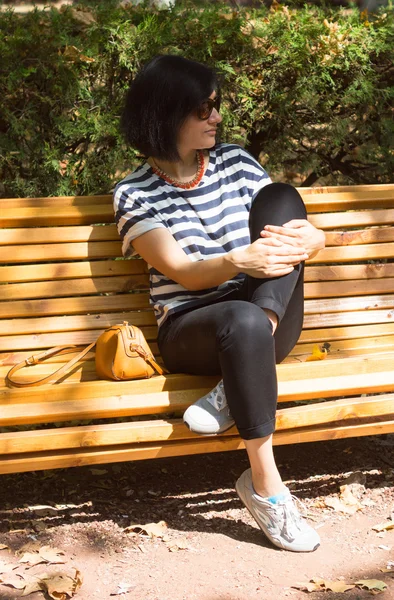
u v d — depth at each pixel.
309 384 2.95
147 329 3.36
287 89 4.07
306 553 2.82
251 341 2.68
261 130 4.20
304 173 4.42
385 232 3.60
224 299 3.07
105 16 3.84
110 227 3.37
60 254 3.31
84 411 2.82
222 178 3.16
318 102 4.09
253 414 2.71
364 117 4.18
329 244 3.54
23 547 2.86
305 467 3.49
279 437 2.97
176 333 2.96
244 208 3.15
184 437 2.87
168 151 3.04
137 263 3.37
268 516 2.83
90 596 2.57
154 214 3.05
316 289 3.52
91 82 3.89
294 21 4.03
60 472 3.45
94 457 2.86
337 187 3.61
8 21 3.83
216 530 2.99
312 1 4.41
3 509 3.13
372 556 2.80
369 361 3.04
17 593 2.59
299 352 3.38
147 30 3.83
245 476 2.88
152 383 2.93
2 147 3.80
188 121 3.01
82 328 3.31
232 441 2.93
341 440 3.75
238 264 2.81
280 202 3.01
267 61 3.99
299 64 3.97
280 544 2.83
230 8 4.12
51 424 3.79
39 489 3.29
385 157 4.23
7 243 3.29
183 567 2.74
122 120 3.13
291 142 4.17
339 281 3.55
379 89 4.09
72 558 2.80
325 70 4.00
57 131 3.88
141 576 2.69
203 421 2.77
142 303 3.37
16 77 3.68
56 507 3.15
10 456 2.83
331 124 4.12
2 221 3.31
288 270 2.82
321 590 2.59
